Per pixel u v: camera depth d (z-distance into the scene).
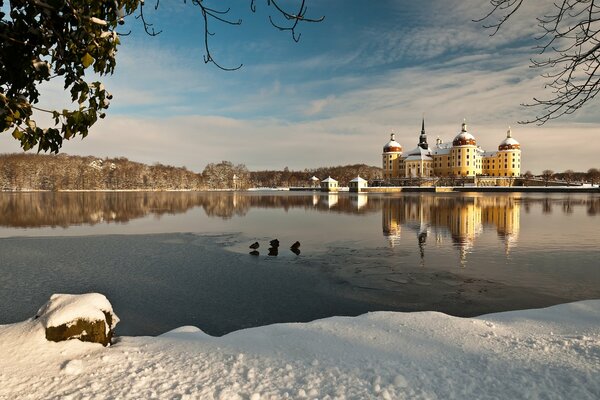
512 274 15.34
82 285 13.92
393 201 71.75
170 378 4.35
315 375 4.45
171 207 59.28
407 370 4.62
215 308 11.37
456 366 4.75
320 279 14.74
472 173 141.12
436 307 11.40
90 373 4.44
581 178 162.25
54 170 147.00
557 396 3.93
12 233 28.48
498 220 36.66
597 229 29.48
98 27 4.06
